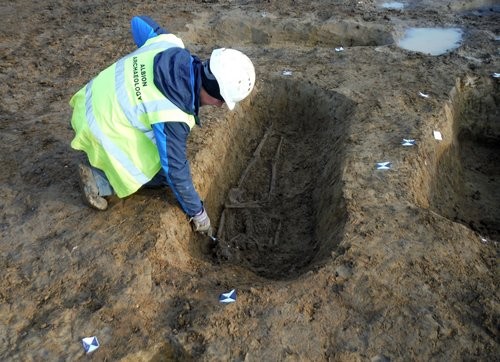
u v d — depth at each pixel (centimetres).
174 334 294
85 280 327
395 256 334
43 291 321
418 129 455
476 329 293
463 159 547
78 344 292
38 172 416
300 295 312
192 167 416
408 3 782
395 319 298
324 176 450
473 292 313
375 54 600
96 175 356
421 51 623
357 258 332
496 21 709
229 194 461
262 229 427
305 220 432
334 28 692
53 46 639
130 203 379
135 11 748
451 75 553
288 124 548
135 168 333
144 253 340
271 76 555
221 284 329
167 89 303
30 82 559
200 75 305
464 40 648
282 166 496
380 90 520
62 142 450
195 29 700
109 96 318
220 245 399
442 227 355
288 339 289
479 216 478
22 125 479
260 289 316
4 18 722
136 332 297
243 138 520
